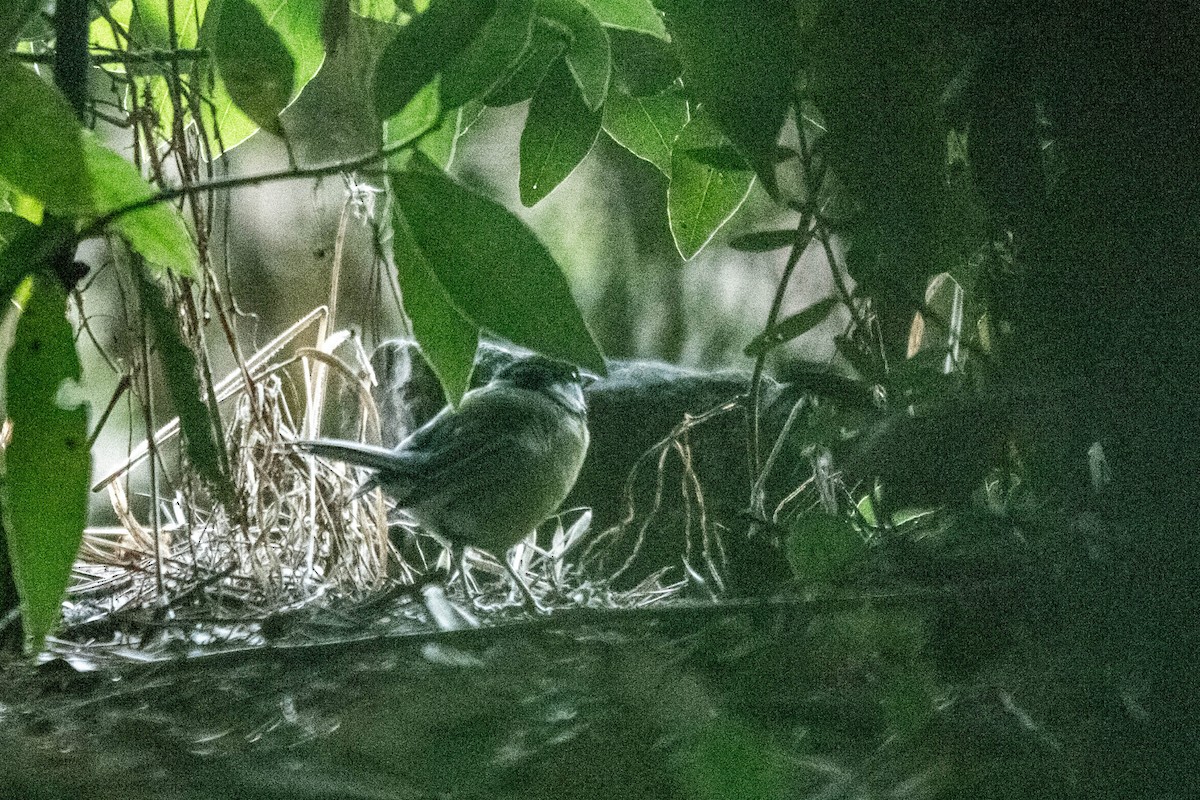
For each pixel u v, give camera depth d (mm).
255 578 5367
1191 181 2936
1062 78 3033
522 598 5512
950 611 3088
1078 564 3061
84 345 8539
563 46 3449
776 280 10836
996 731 2967
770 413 6777
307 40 3598
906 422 3426
